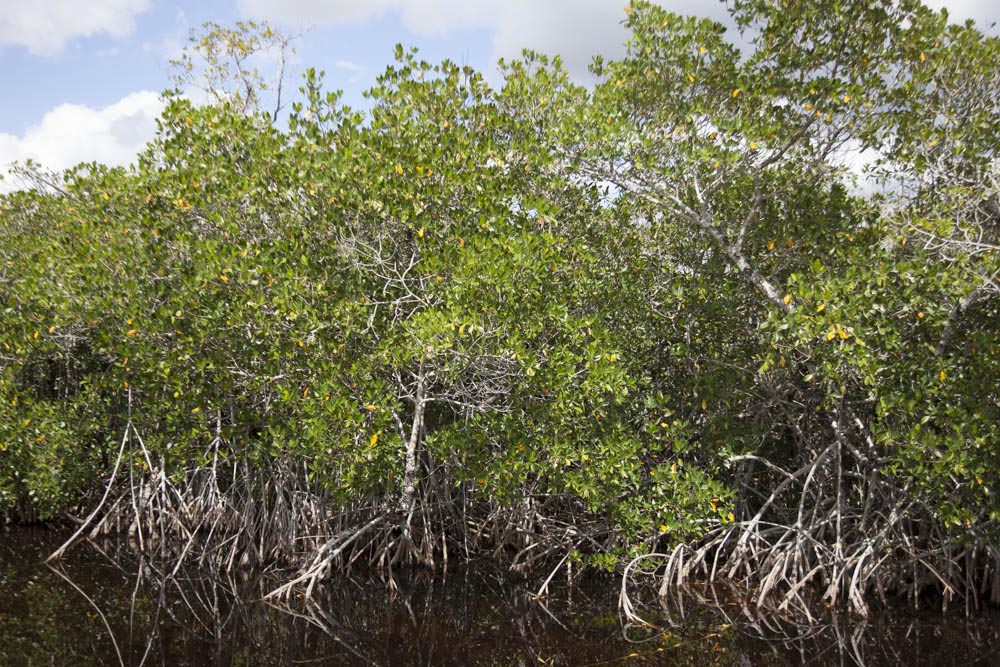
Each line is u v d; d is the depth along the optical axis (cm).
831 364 752
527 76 938
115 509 1145
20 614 819
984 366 725
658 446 892
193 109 933
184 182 878
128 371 952
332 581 941
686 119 861
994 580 840
